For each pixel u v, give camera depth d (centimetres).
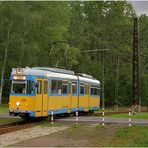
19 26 6072
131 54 9606
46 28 6475
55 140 2214
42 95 3341
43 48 6812
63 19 7050
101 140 2248
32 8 6378
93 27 9719
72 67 8744
